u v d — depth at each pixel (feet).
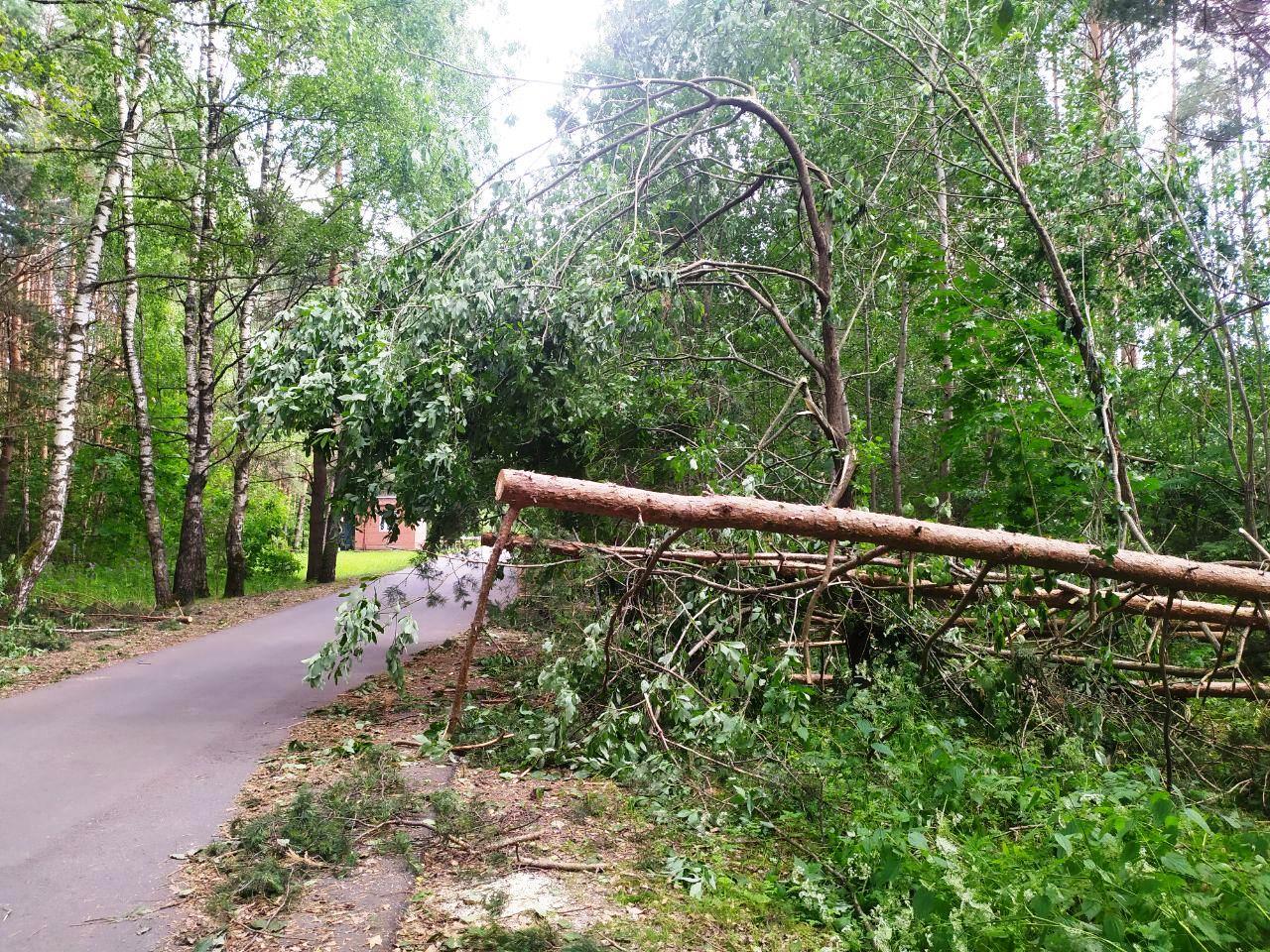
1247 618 18.47
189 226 41.96
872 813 12.51
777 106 28.53
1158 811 9.89
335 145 46.24
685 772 14.44
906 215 30.37
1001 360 23.20
